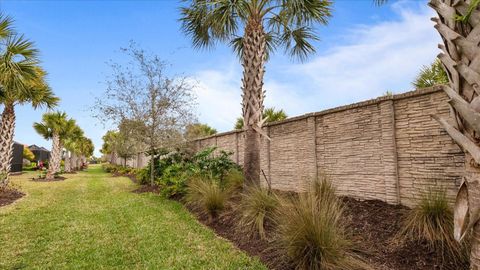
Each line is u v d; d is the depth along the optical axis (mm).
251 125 5836
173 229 4879
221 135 10617
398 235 3395
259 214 4297
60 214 6121
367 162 5039
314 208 3371
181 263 3418
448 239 2992
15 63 7633
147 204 7266
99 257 3637
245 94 5949
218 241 4207
